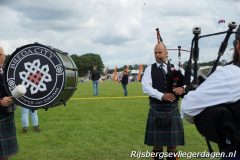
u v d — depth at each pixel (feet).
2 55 13.14
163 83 14.83
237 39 6.30
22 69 11.71
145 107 39.93
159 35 15.16
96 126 26.84
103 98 53.62
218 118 5.98
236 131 5.94
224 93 5.98
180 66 14.38
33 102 11.72
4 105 11.98
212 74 6.31
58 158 18.02
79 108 39.19
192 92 6.26
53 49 11.51
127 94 64.59
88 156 18.34
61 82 11.49
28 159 17.90
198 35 7.56
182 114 6.40
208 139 6.31
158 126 15.07
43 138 22.84
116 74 189.06
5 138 13.08
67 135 23.65
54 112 35.50
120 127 26.45
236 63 6.27
